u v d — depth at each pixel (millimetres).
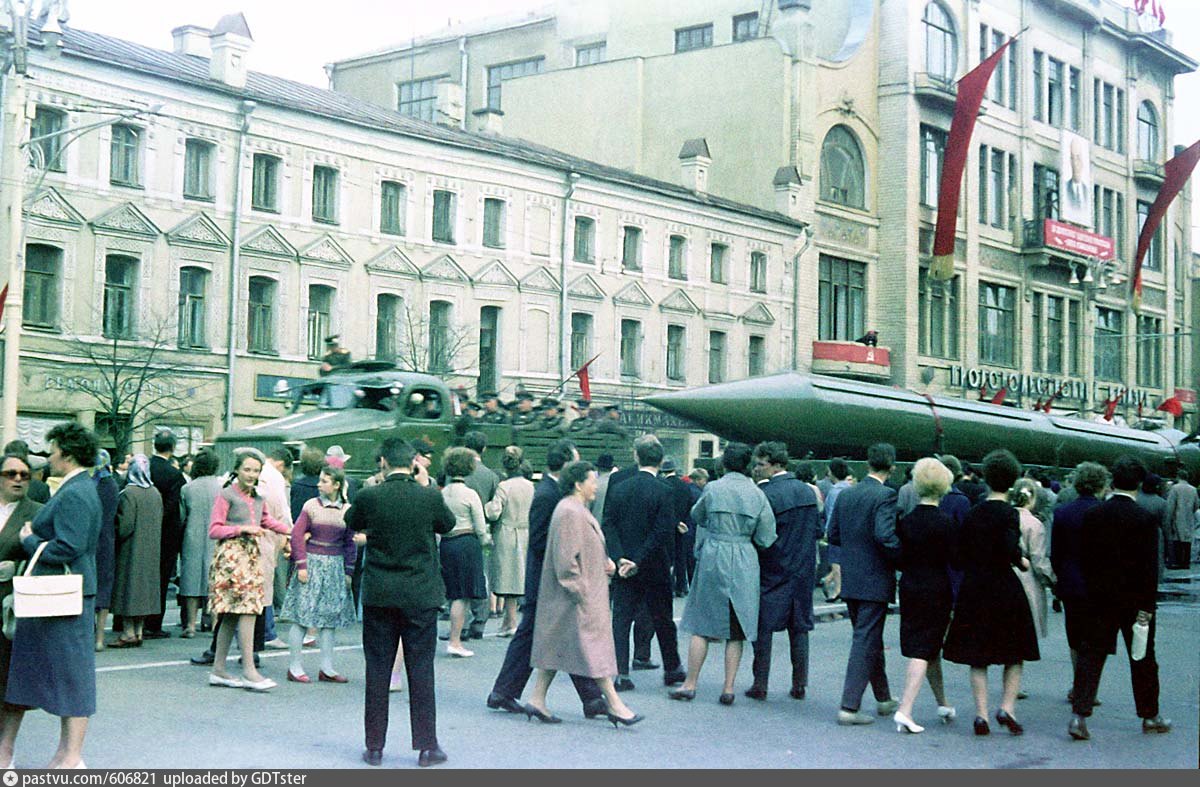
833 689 11609
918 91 50125
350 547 11539
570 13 56875
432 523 8555
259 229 30984
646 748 8945
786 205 45844
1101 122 63312
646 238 40656
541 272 37469
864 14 50312
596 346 38969
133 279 28984
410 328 33375
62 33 28938
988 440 28625
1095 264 59969
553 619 9664
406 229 34219
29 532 7750
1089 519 9602
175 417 29391
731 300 43406
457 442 20000
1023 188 57375
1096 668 9477
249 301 31125
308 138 32000
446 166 35125
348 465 18984
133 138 28922
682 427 27234
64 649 7547
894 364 49844
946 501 11430
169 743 8719
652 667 12797
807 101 46844
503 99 53438
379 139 33438
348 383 20203
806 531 11117
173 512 13945
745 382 24891
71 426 7836
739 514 10680
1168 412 60094
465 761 8445
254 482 10938
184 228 29547
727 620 10633
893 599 10086
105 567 12945
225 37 31172
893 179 50188
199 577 13883
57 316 27547
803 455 25094
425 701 8375
